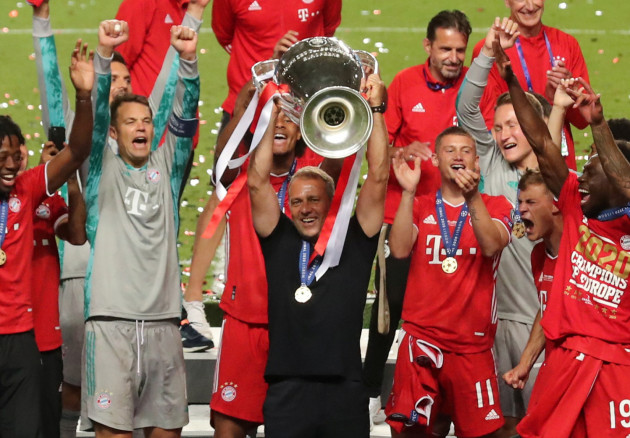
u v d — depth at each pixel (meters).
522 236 25.50
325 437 22.03
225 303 24.38
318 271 22.03
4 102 53.66
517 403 26.11
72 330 27.06
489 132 27.45
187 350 28.38
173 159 24.98
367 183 21.92
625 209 21.81
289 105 21.31
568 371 22.20
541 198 23.94
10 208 23.31
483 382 24.75
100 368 23.84
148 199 24.41
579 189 22.23
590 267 22.20
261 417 24.17
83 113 22.98
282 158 24.42
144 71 32.41
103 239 24.22
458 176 23.97
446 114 29.08
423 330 24.77
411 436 25.42
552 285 22.75
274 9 30.16
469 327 24.64
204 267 28.81
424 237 24.97
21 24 65.44
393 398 25.14
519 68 31.06
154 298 24.12
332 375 21.84
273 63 22.16
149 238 24.27
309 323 21.95
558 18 65.88
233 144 22.03
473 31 63.53
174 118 24.81
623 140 24.38
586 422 22.30
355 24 65.31
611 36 63.12
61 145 24.84
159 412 24.31
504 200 25.27
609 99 54.38
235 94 30.97
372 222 22.14
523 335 25.95
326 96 20.17
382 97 21.61
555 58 31.23
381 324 25.58
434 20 28.97
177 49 24.42
